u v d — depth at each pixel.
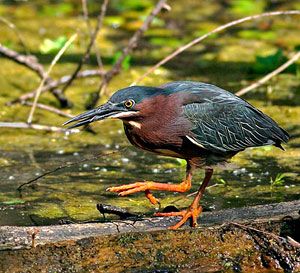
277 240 8.80
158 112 9.44
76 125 9.40
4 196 11.17
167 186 9.50
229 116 9.67
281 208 9.62
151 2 21.22
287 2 21.06
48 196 11.16
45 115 14.70
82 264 8.58
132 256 8.67
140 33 14.66
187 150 9.62
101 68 14.90
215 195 11.11
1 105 15.03
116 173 12.09
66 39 16.69
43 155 12.92
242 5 20.83
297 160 12.46
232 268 8.70
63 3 21.30
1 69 16.88
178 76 16.50
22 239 8.98
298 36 18.83
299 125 13.92
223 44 18.44
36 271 8.52
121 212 9.91
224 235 8.87
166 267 8.65
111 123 14.51
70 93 15.72
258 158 12.60
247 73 16.66
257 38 18.80
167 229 8.97
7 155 12.91
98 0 21.61
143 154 12.96
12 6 21.00
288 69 16.47
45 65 17.08
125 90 9.42
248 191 11.23
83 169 12.27
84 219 10.30
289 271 8.70
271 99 15.21
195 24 19.75
